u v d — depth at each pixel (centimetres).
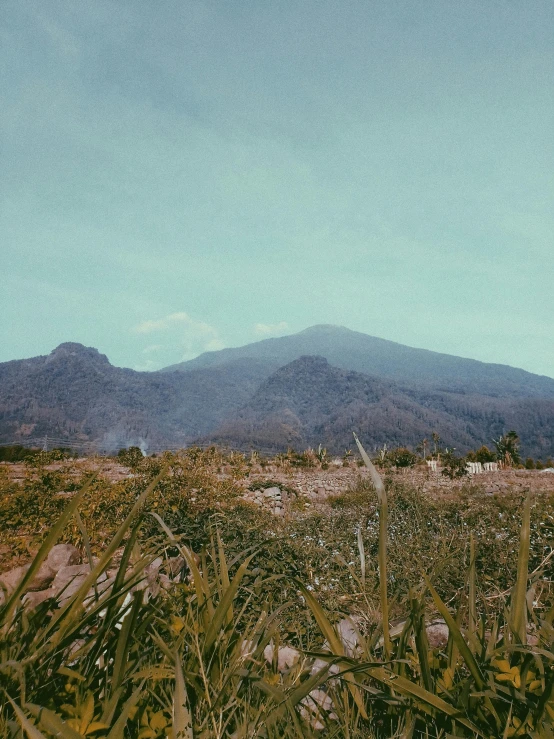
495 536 623
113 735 116
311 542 629
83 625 136
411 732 141
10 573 477
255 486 1491
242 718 146
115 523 745
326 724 163
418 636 156
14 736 108
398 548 571
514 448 5541
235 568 459
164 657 163
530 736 127
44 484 920
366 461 164
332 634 164
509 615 167
